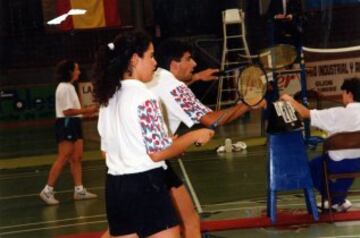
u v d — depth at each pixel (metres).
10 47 28.77
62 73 10.41
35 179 13.95
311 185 7.91
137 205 4.41
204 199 10.04
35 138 22.72
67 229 8.77
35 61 28.86
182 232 5.61
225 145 15.25
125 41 4.54
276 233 7.62
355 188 10.00
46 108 28.14
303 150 7.95
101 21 27.45
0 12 28.55
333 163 7.94
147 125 4.38
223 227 7.99
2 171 15.52
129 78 4.58
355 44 25.30
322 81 25.30
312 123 7.87
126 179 4.43
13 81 28.66
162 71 5.68
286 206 9.08
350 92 7.96
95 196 11.02
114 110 4.50
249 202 9.59
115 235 4.54
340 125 7.75
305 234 7.46
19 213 10.25
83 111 10.43
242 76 5.83
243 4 27.11
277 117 7.88
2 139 22.98
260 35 26.69
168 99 5.55
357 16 25.77
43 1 27.69
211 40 24.78
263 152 14.77
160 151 4.36
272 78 8.26
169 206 4.49
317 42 25.59
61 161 10.67
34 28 28.78
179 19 27.59
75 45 28.80
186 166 13.65
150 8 27.61
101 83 4.52
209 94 24.30
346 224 7.79
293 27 12.05
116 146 4.48
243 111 5.76
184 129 19.84
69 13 27.45
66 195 11.55
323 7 25.56
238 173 12.28
